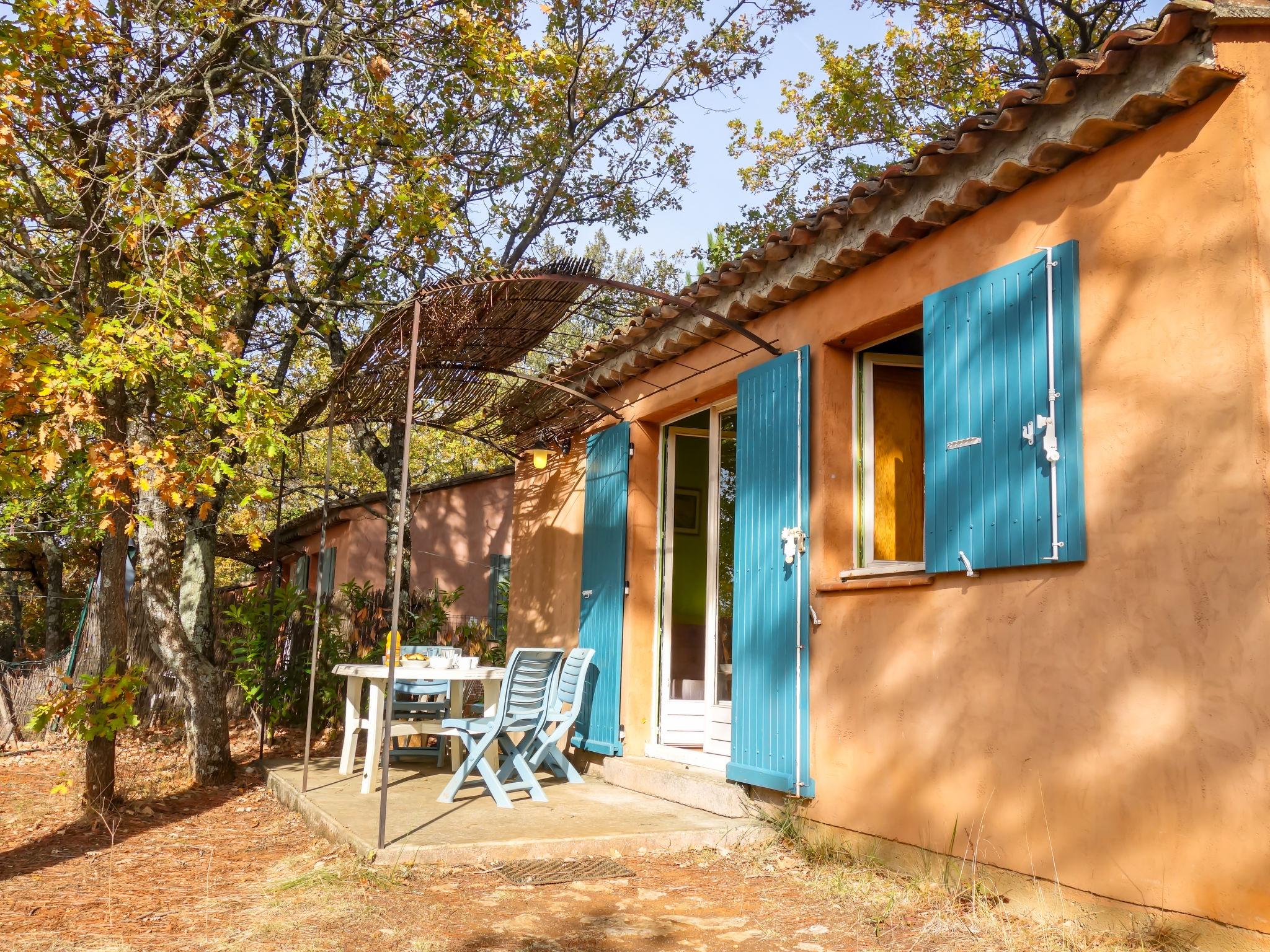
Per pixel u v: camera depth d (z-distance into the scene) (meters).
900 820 4.73
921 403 5.84
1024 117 4.13
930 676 4.63
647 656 7.61
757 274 6.04
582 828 5.37
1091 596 3.84
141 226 6.44
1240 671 3.26
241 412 6.20
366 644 12.12
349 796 6.44
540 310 6.30
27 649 23.73
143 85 7.79
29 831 6.37
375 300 10.88
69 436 5.39
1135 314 3.79
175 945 3.80
